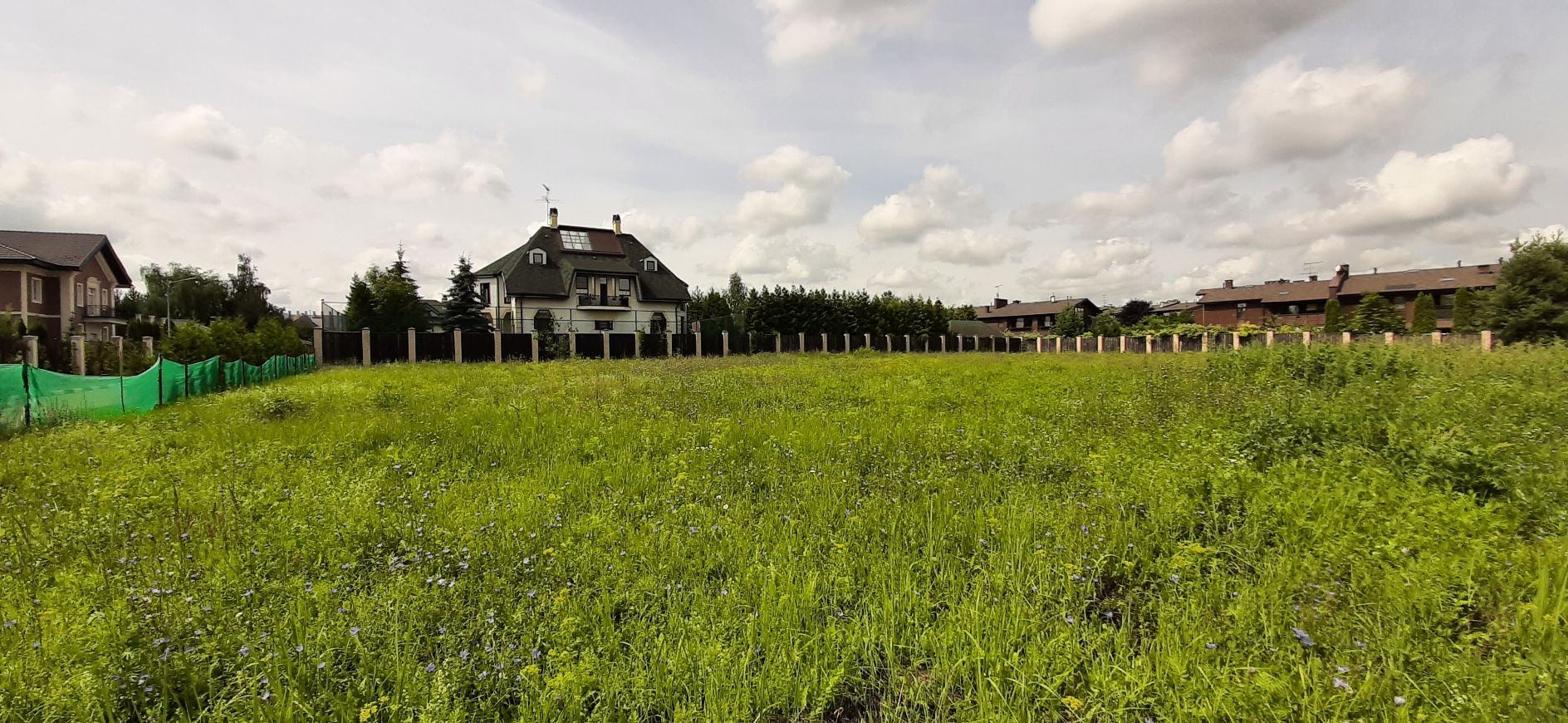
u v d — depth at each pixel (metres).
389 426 7.39
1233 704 2.12
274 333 20.64
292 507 4.32
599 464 5.56
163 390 11.19
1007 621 2.70
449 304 35.69
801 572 3.23
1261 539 3.65
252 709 2.19
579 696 2.23
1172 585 3.08
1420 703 2.14
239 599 2.97
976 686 2.40
